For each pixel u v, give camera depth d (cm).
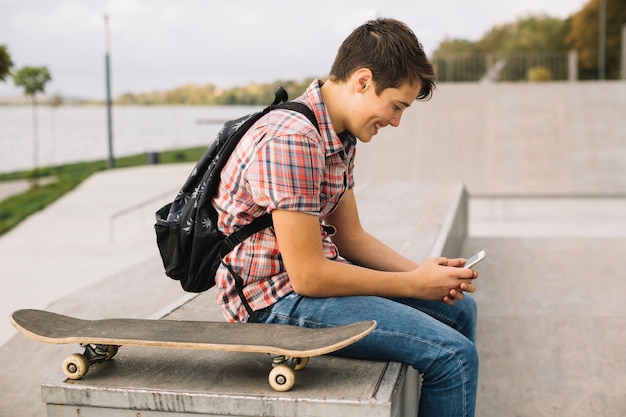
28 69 2758
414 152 1647
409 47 182
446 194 616
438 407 182
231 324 181
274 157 173
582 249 612
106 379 175
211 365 183
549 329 423
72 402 172
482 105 1647
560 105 1633
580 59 5134
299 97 192
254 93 8025
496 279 533
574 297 479
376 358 184
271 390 167
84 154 4288
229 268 187
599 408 330
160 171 2202
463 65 2231
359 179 1661
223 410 165
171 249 191
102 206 1429
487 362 384
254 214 184
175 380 174
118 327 181
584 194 1573
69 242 1021
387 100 184
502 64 2394
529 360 383
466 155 1625
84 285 750
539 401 339
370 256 223
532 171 1603
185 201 192
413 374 219
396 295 193
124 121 7344
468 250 631
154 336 172
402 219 483
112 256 912
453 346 178
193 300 258
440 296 195
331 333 169
